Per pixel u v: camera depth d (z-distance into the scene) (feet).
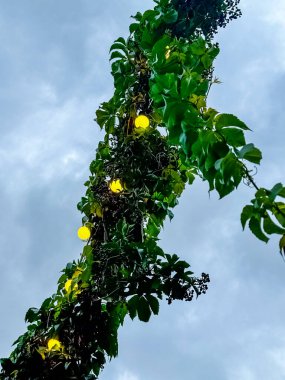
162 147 9.30
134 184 9.24
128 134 9.53
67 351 8.45
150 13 10.05
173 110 6.51
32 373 8.27
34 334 8.82
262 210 5.28
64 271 9.36
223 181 5.68
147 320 8.36
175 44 8.22
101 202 9.34
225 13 11.10
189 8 10.64
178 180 9.45
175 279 8.37
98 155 9.99
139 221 9.17
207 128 6.02
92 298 8.54
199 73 8.16
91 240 9.39
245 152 5.46
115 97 9.95
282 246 5.18
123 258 8.57
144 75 9.75
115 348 8.43
